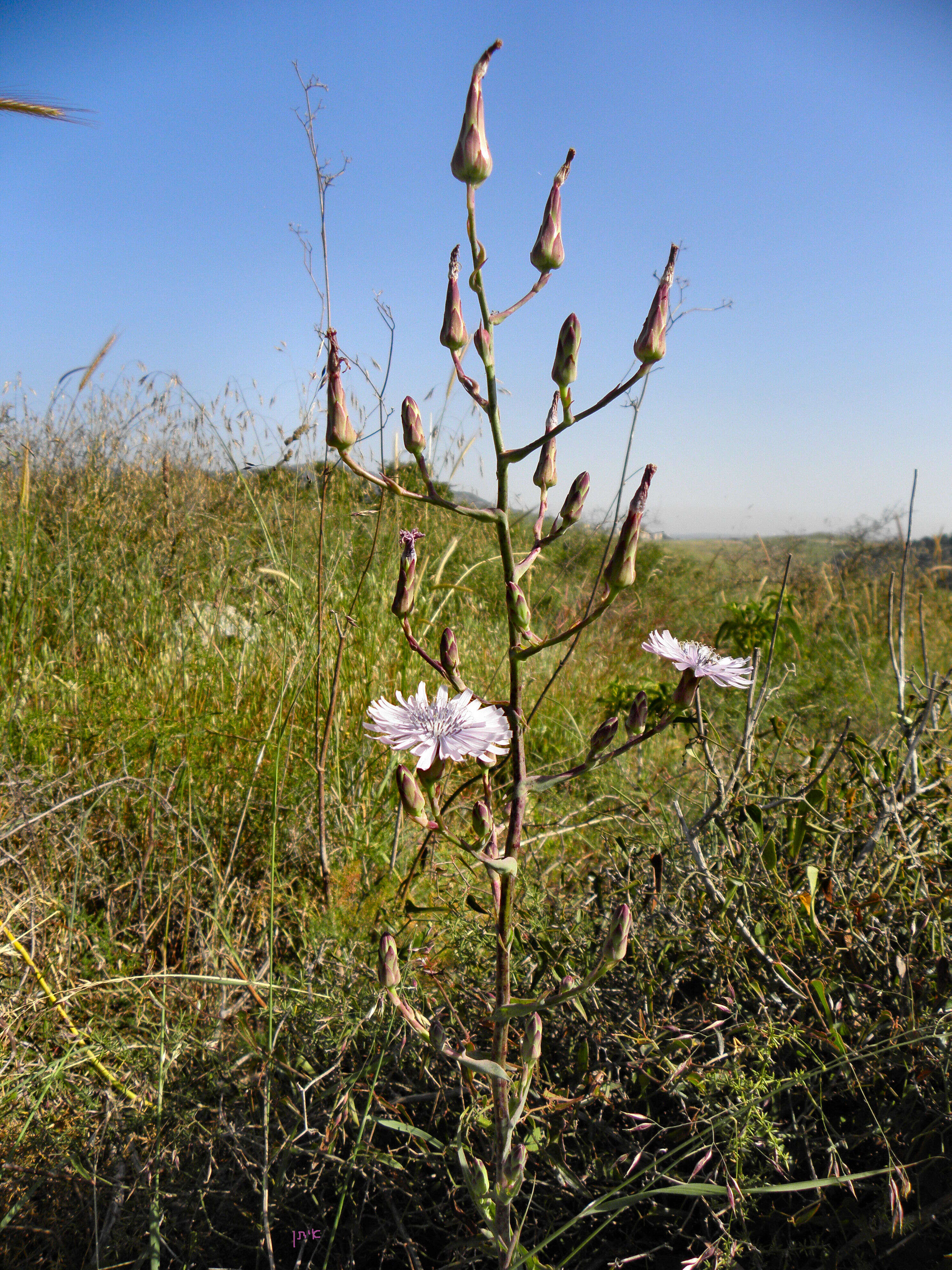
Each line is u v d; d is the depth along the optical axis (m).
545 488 1.36
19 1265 1.56
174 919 2.55
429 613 4.26
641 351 1.17
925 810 2.37
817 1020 1.81
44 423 5.86
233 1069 1.90
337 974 2.14
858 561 9.84
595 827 3.01
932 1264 1.54
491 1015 1.70
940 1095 1.62
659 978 1.98
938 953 1.94
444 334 1.23
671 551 10.62
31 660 3.56
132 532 5.21
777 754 2.68
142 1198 1.64
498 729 1.30
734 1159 1.53
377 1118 1.62
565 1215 1.64
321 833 2.52
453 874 2.55
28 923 2.32
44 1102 1.90
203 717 3.20
